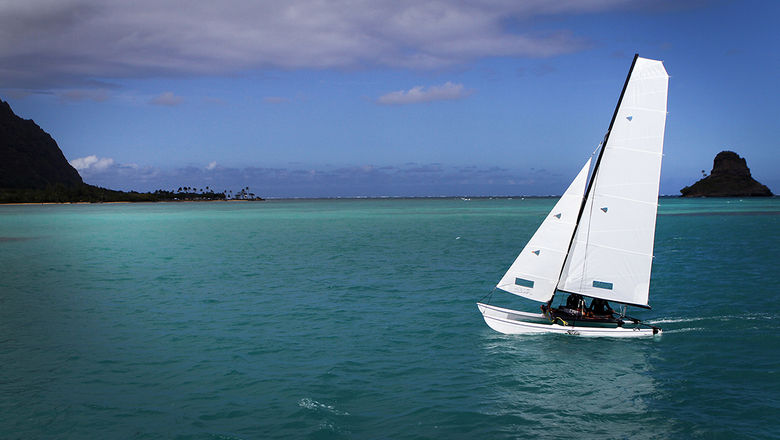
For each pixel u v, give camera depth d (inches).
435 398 666.8
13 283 1523.1
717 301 1206.3
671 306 1164.5
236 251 2351.1
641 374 748.0
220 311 1137.4
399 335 946.7
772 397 658.8
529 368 775.1
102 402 654.5
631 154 882.1
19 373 755.4
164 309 1160.2
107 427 589.3
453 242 2711.6
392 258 2036.2
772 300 1206.3
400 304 1201.4
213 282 1507.1
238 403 651.5
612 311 952.9
